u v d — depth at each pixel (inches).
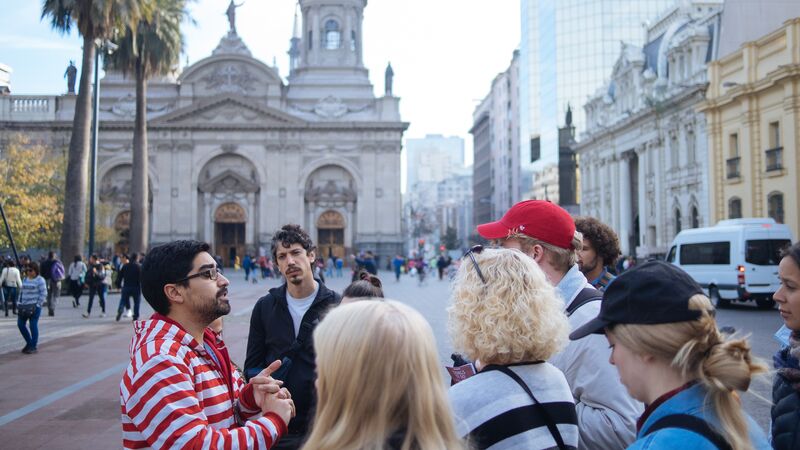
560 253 180.4
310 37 3068.4
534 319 133.3
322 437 100.2
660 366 107.8
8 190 1524.4
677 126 1728.6
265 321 243.3
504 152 4562.0
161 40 1455.5
